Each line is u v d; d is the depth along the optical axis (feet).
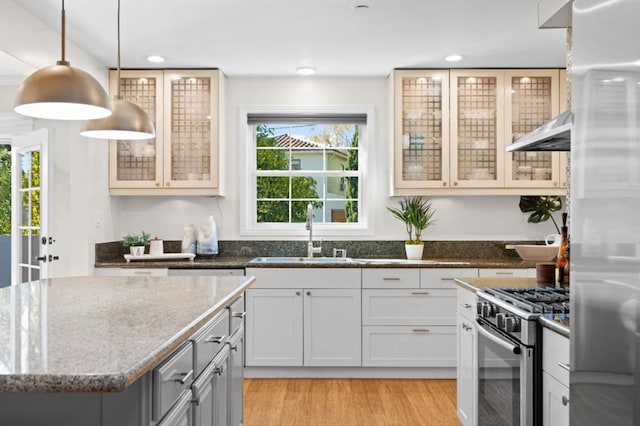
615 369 3.41
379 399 11.52
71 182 13.05
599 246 3.60
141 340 4.61
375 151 15.05
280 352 12.95
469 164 14.11
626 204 3.27
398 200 15.02
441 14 10.46
